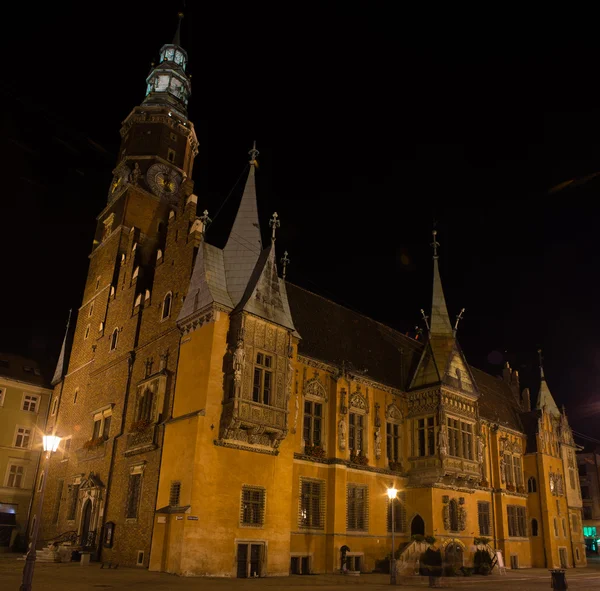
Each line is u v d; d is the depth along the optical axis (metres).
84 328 42.47
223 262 31.02
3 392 44.91
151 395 30.47
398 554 32.62
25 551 39.03
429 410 36.62
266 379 28.36
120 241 41.31
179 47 53.75
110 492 31.09
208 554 24.30
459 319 40.66
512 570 39.97
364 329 40.97
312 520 29.98
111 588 18.70
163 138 46.94
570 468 50.81
